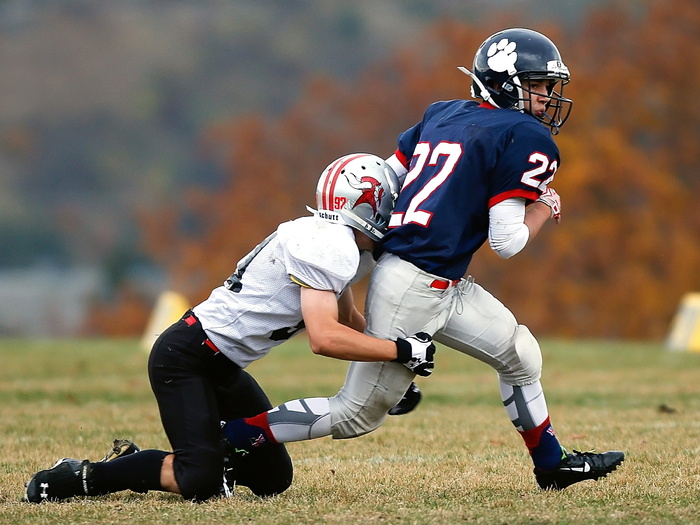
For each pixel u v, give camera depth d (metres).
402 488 18.38
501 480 19.05
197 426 16.86
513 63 17.33
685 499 16.92
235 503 16.88
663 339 90.44
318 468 20.36
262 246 16.97
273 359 43.16
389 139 123.88
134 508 16.42
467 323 17.34
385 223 17.20
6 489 18.41
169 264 132.75
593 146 96.56
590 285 93.25
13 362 41.59
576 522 15.39
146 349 48.31
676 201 97.44
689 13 104.12
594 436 23.88
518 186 16.69
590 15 108.88
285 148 126.44
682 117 104.50
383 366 16.94
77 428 25.73
